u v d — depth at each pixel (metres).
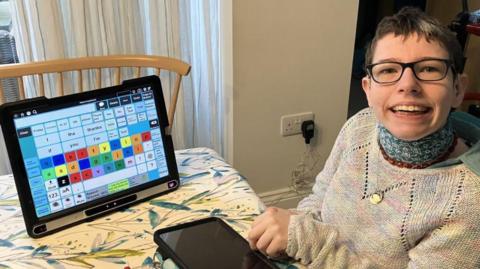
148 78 1.03
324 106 2.19
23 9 1.61
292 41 1.99
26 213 0.91
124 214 1.01
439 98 0.72
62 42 1.71
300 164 2.27
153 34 1.83
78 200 0.97
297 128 2.17
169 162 1.09
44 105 0.91
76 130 0.95
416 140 0.76
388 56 0.75
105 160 0.99
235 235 0.88
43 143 0.91
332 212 0.95
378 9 3.15
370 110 0.97
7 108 0.86
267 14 1.89
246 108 2.04
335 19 2.02
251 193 1.10
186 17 1.88
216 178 1.16
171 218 1.00
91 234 0.94
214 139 2.12
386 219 0.84
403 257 0.83
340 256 0.83
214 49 1.96
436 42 0.73
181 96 1.95
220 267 0.80
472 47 2.56
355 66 3.17
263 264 0.81
